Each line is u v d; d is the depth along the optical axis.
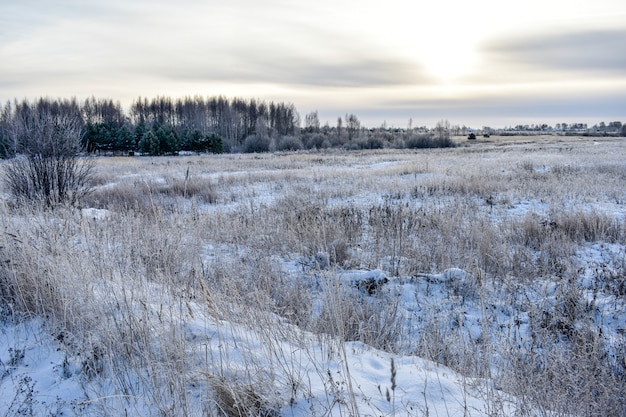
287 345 3.77
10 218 5.55
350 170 24.80
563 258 7.67
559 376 3.39
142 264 5.09
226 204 15.09
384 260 7.49
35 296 4.08
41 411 2.98
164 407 2.81
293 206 12.50
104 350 3.46
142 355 3.33
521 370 3.49
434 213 10.24
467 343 4.41
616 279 6.35
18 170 11.29
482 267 7.01
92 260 4.67
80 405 2.98
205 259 6.61
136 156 55.06
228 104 97.38
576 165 23.27
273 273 6.09
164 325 3.69
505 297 5.96
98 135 61.03
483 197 14.70
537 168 22.89
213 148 63.44
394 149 57.41
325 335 4.06
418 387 3.19
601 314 5.27
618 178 17.58
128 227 6.38
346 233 8.83
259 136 69.81
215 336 3.74
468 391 3.25
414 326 5.14
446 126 123.88
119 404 2.99
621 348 4.24
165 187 17.53
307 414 2.80
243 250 7.60
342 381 3.05
